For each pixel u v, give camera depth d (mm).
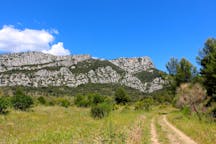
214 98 46875
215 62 45094
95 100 77625
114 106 75875
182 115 53219
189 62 77375
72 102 88062
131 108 83125
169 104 99188
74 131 25344
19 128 27328
